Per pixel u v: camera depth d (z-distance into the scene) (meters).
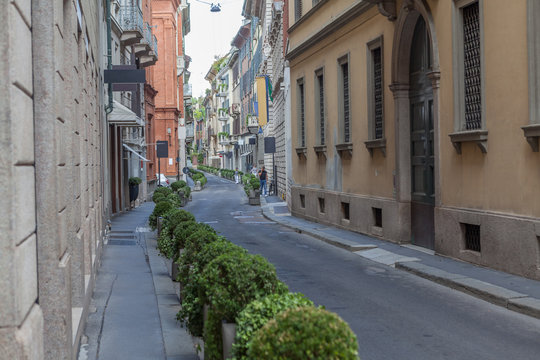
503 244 10.88
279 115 39.91
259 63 59.56
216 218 27.97
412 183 15.63
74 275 7.36
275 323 3.44
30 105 4.15
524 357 6.62
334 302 9.48
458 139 12.17
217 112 116.62
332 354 3.19
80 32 8.96
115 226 23.06
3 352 3.40
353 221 19.34
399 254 14.09
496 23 11.01
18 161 3.60
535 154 10.08
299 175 26.58
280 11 34.62
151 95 44.88
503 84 10.88
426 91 14.55
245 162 79.56
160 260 13.85
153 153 46.41
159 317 8.27
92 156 11.23
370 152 17.70
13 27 3.50
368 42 17.67
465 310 8.84
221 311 4.93
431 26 13.28
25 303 3.71
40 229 4.88
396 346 7.04
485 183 11.54
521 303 8.62
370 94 17.75
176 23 61.00
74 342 6.01
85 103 9.41
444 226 13.05
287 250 16.11
